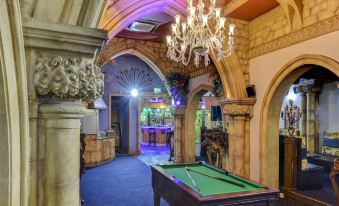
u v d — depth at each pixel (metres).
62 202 0.97
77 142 1.04
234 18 5.16
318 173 5.75
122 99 11.77
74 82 0.98
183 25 4.35
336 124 8.30
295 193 5.22
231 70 5.16
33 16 0.96
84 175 7.09
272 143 4.89
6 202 0.79
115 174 7.22
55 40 0.96
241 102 5.12
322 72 6.77
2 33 0.72
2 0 0.71
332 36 3.52
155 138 13.70
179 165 4.36
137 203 4.83
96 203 4.82
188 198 2.87
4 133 0.78
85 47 1.02
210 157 6.35
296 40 4.12
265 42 4.87
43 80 0.94
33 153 0.96
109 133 9.80
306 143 8.76
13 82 0.80
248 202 2.73
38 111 0.96
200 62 7.33
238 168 5.20
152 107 14.15
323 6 3.66
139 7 4.37
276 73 4.59
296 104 9.33
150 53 8.05
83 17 1.04
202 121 12.05
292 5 4.02
